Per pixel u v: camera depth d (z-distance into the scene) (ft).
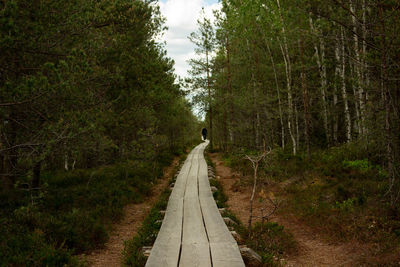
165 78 51.01
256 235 22.66
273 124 79.87
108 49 32.73
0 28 19.01
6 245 17.95
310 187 33.99
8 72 22.62
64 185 39.29
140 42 42.88
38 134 22.70
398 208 22.89
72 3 25.13
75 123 23.22
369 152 36.42
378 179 31.01
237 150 69.00
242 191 40.29
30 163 21.39
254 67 71.41
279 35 56.49
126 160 45.19
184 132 108.47
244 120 71.31
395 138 26.27
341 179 33.53
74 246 20.92
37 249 18.16
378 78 27.22
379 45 26.78
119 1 33.94
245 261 17.76
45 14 22.93
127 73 37.45
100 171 49.75
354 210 24.79
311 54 68.90
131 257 17.80
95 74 28.09
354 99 41.81
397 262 16.67
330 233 23.31
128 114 42.34
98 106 30.32
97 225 23.68
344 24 26.89
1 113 21.30
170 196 34.55
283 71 68.90
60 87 21.06
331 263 19.02
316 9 27.35
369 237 20.67
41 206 26.96
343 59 41.04
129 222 29.27
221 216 26.17
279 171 42.68
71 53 22.56
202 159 76.64
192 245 18.53
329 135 59.31
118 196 35.73
